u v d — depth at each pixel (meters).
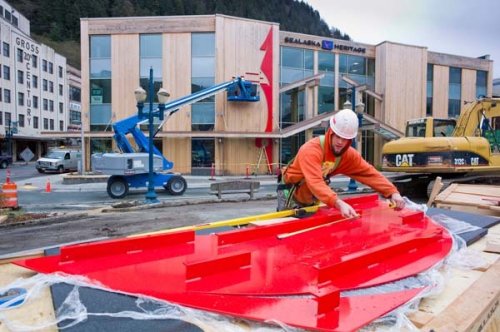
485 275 1.97
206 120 23.28
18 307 1.43
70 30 89.38
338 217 2.87
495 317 1.73
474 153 10.64
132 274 1.72
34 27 87.56
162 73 23.12
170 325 1.28
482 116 11.00
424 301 1.70
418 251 2.21
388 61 27.31
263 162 23.77
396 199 3.15
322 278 1.64
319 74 24.62
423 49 28.28
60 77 57.81
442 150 10.52
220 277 1.69
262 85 23.58
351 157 3.22
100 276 1.70
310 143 3.12
